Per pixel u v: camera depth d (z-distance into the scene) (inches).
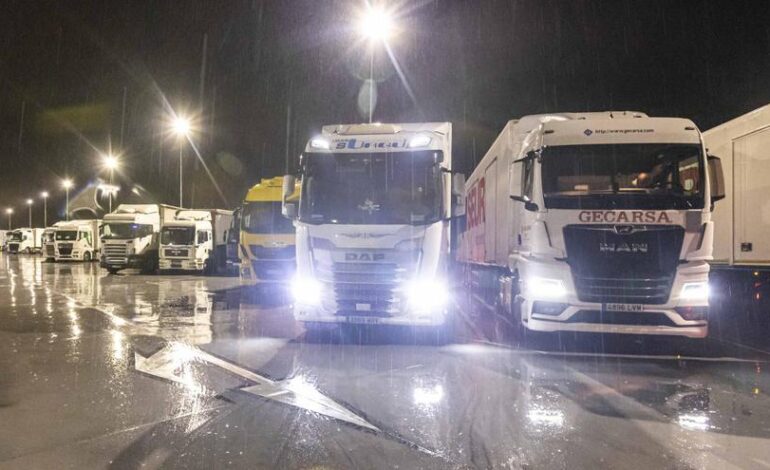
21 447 170.4
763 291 359.3
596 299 295.1
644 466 158.9
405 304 319.0
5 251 2458.2
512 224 374.9
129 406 210.4
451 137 369.7
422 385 242.8
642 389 239.6
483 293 531.8
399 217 325.1
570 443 176.2
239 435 180.7
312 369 270.4
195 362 284.4
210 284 808.3
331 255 324.2
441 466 157.9
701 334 291.4
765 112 354.6
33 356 297.3
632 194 298.2
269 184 637.3
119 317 450.3
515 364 284.2
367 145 339.0
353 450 169.0
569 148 307.4
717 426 193.0
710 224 297.4
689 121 310.2
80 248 1486.2
